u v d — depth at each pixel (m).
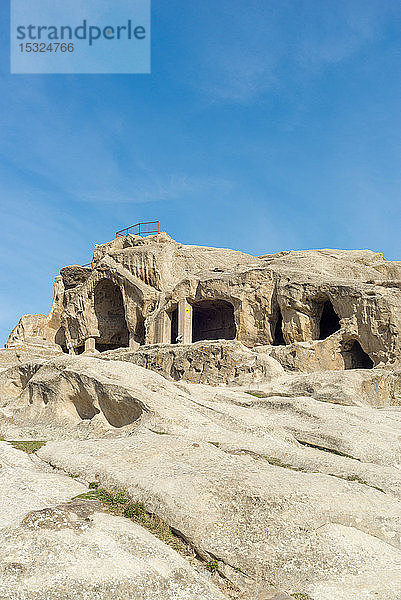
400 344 30.16
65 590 7.05
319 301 35.91
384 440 15.20
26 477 11.23
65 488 10.68
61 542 7.91
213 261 47.44
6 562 7.36
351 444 14.52
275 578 8.09
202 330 46.75
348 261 43.06
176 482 9.94
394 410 21.17
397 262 44.00
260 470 10.98
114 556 7.85
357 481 11.80
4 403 22.92
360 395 23.53
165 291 45.19
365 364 33.38
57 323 58.06
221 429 15.00
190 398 17.55
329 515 9.48
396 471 12.53
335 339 32.34
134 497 9.87
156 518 9.27
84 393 17.55
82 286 51.78
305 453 13.62
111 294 52.06
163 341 42.31
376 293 32.06
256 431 15.15
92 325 51.06
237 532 8.88
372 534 9.40
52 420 18.38
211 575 8.20
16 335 58.22
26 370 22.86
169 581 7.63
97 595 7.11
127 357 37.31
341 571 8.20
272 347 33.41
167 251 47.06
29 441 15.68
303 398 19.44
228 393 21.34
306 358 31.91
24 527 8.18
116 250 52.69
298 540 8.80
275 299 37.59
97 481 11.03
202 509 9.23
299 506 9.54
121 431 15.25
